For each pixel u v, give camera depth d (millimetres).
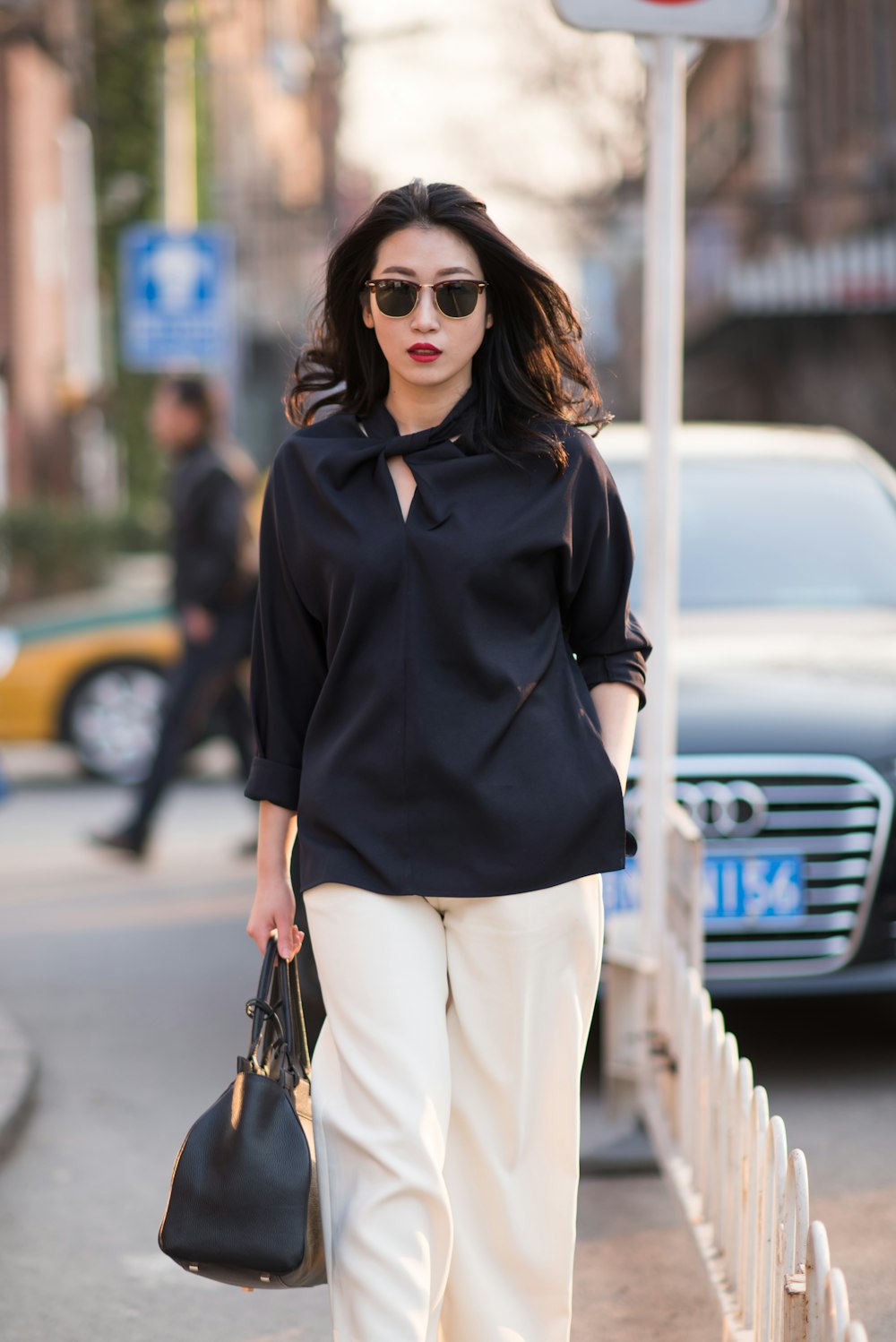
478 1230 3695
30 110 28719
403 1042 3527
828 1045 7504
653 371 5844
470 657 3545
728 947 6676
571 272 43812
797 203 33469
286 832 3842
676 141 5832
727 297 28203
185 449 11461
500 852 3551
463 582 3533
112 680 15766
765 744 6707
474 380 3768
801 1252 3699
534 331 3758
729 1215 4531
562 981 3643
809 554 8547
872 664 7398
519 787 3559
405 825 3576
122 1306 5066
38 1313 5012
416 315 3666
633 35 5801
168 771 11703
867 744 6734
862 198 30672
